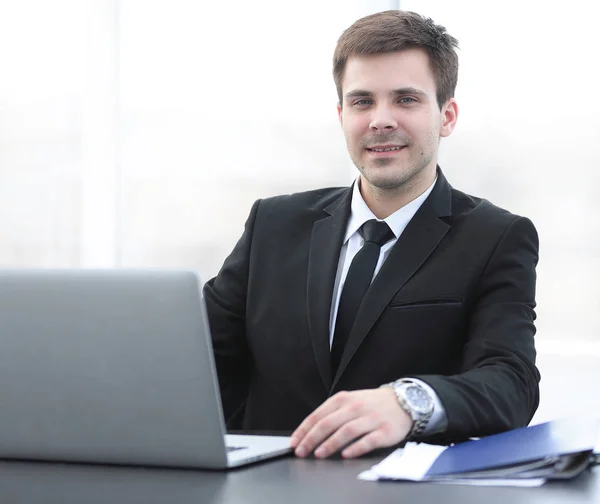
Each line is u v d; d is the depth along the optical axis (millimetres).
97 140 3383
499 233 1917
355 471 1290
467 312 1881
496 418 1532
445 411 1468
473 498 1128
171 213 3338
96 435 1341
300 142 3217
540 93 2943
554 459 1242
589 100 2906
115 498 1159
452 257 1908
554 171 2932
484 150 2982
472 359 1767
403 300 1886
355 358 1882
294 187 3227
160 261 3346
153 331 1281
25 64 3438
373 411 1412
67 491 1205
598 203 2896
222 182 3295
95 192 3389
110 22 3363
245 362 2111
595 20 2900
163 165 3338
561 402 2893
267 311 2008
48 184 3430
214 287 2135
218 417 1272
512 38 2961
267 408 1979
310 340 1940
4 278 1352
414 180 1962
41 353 1344
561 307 2916
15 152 3449
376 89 1920
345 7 3162
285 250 2059
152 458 1322
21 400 1370
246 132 3262
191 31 3303
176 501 1134
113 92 3371
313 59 3201
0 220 3461
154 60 3336
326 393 1905
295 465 1335
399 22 1941
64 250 3424
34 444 1382
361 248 1966
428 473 1230
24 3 3434
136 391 1302
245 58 3260
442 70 1974
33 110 3434
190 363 1271
